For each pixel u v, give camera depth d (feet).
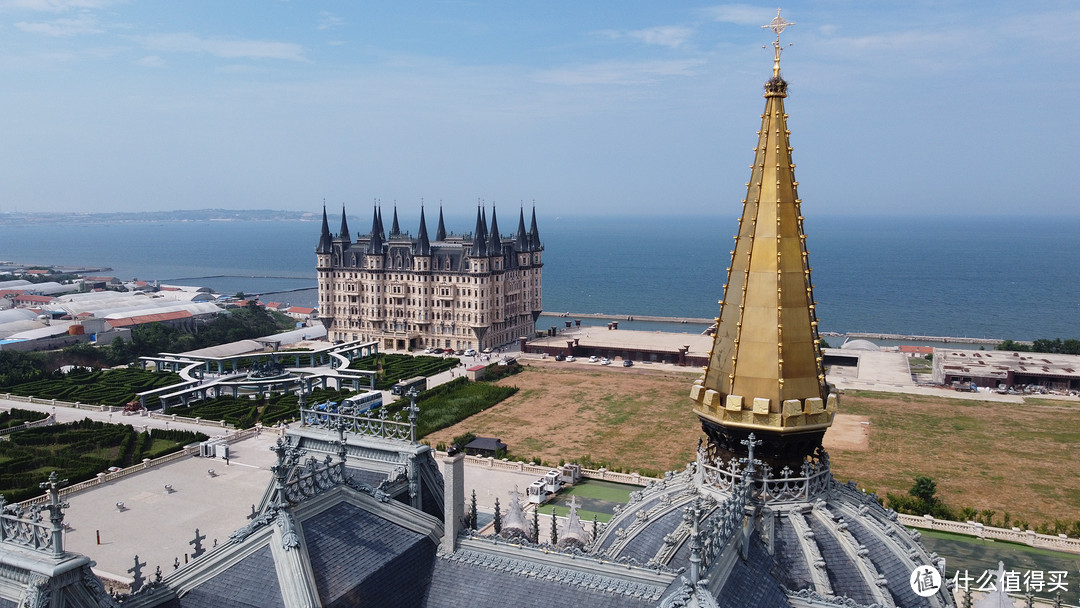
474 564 114.73
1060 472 412.98
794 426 114.52
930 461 431.02
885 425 504.84
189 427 492.13
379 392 550.77
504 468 414.62
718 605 89.71
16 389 578.66
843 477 402.93
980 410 545.03
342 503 113.80
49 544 91.45
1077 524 323.78
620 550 124.47
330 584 101.30
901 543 123.75
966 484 394.32
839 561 114.11
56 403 548.31
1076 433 487.20
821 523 118.32
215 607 99.19
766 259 116.78
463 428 507.30
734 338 119.34
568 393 610.24
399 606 107.45
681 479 137.80
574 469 392.88
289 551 100.17
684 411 550.77
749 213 120.37
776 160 118.32
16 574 91.71
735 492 111.04
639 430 501.15
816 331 119.96
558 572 108.68
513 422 522.06
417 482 134.82
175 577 102.58
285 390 594.24
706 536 95.86
